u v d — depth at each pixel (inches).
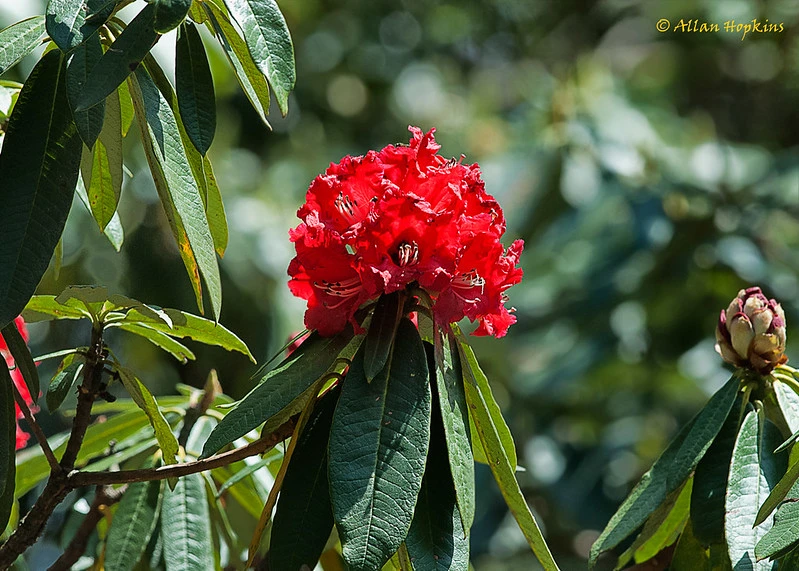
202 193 56.8
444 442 55.2
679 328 116.3
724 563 57.6
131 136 89.7
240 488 64.9
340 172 56.0
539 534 55.2
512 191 120.5
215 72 90.6
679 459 57.9
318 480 54.7
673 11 137.8
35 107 54.5
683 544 59.1
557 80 136.6
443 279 54.5
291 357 55.6
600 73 130.4
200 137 55.2
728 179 116.4
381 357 53.8
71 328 97.2
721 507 57.4
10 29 54.9
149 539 62.6
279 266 105.0
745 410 58.4
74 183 54.3
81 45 53.4
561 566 119.0
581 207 117.6
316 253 55.2
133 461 64.7
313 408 55.5
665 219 113.6
